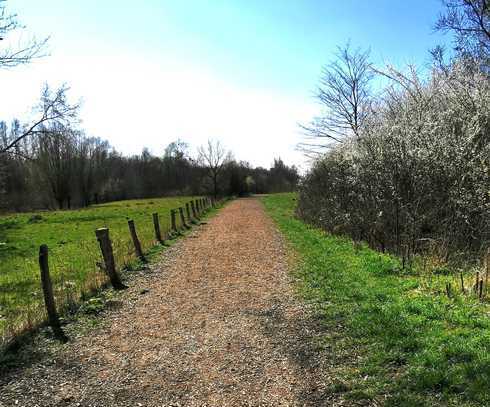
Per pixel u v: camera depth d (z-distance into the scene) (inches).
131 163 3070.9
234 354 213.8
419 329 212.8
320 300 291.1
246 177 2620.6
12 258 556.1
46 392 184.5
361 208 484.1
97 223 991.6
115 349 228.4
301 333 235.3
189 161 2967.5
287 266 413.1
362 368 185.3
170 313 286.5
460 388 157.9
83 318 281.0
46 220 1146.0
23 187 2193.7
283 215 985.5
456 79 451.5
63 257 529.7
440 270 323.0
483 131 389.7
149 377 194.2
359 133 509.4
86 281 365.4
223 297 318.3
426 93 485.7
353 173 496.1
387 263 357.4
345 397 165.9
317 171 697.6
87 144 2463.1
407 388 164.6
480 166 358.0
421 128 410.3
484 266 300.0
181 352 220.2
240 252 509.0
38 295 350.9
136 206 1637.6
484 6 480.1
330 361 197.8
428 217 380.2
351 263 379.2
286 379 184.7
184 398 174.2
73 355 222.5
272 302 298.5
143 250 520.1
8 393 184.5
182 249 544.7
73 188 2311.8
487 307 231.0
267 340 229.5
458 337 195.3
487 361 169.2
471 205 348.5
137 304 310.8
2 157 1081.4
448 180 374.3
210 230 741.3
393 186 403.5
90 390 184.9
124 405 171.3
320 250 471.5
